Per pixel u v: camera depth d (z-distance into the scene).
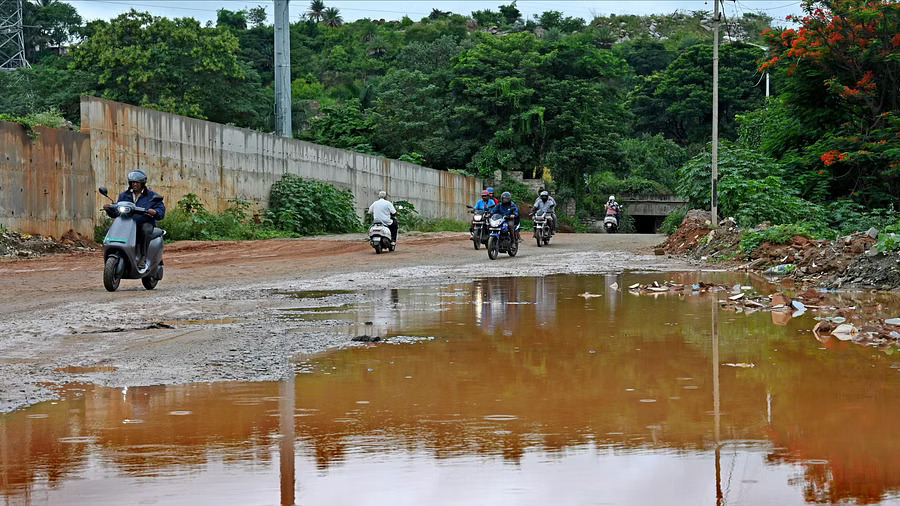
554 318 10.96
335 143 63.06
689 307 12.22
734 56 99.44
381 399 6.27
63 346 8.70
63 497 4.10
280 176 39.66
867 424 5.41
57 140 26.34
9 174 24.41
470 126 63.84
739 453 4.79
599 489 4.18
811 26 32.00
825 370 7.30
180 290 15.00
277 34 45.12
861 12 30.86
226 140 35.47
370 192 47.66
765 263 19.39
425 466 4.59
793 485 4.21
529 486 4.23
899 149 30.17
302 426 5.48
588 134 65.00
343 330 9.86
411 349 8.52
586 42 67.12
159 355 8.15
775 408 5.88
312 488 4.21
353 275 18.03
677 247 25.03
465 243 29.77
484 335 9.47
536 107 63.00
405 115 62.44
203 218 32.09
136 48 58.94
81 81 60.41
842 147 32.09
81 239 27.06
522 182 64.44
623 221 74.56
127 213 14.87
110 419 5.68
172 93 60.66
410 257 23.66
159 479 4.38
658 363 7.70
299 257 23.75
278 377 7.11
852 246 17.56
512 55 65.75
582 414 5.76
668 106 103.25
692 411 5.81
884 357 7.96
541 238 28.52
